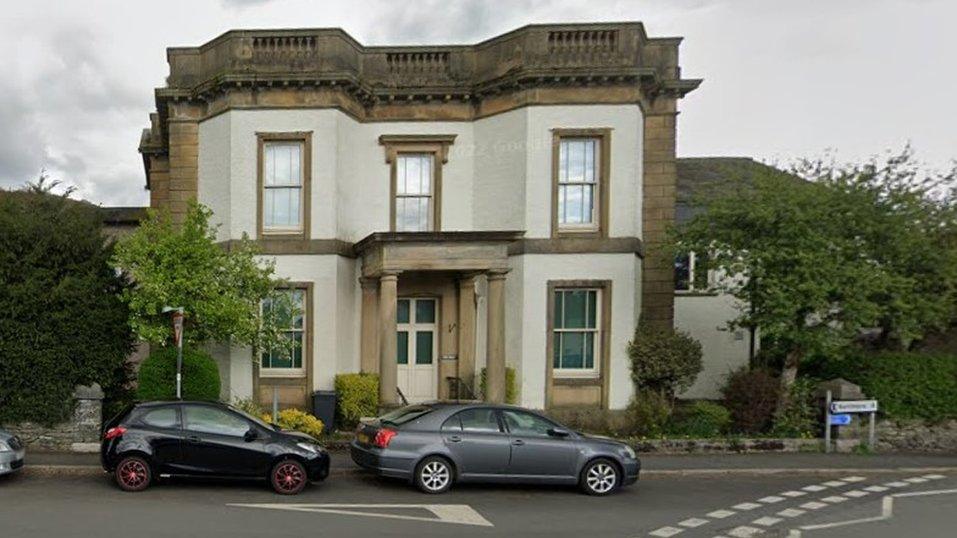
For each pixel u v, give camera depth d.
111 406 13.10
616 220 15.20
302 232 15.41
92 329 12.41
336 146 15.40
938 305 13.53
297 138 15.38
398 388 15.36
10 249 12.15
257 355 14.47
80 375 12.33
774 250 12.84
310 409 14.95
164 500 8.94
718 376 18.83
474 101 16.28
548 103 15.25
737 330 18.72
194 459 9.40
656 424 14.09
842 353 14.27
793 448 13.35
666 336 15.16
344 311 15.56
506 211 15.66
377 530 7.75
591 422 14.59
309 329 15.22
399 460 9.59
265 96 15.42
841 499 9.98
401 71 16.39
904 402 14.07
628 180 15.24
